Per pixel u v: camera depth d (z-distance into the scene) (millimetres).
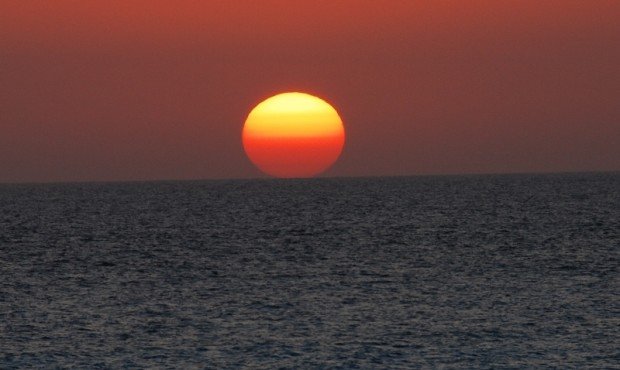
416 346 146500
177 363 138250
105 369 135375
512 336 152500
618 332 154000
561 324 160625
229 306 180250
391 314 171000
